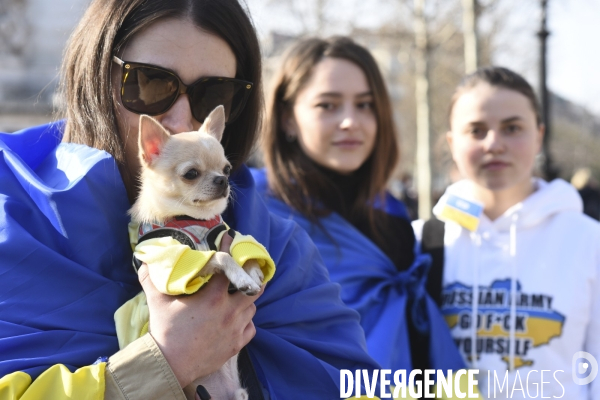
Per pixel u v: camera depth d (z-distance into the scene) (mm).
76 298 2283
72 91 2662
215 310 2229
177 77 2568
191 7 2607
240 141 3023
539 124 4250
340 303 2949
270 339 2602
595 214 12016
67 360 2170
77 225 2316
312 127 4270
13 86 22250
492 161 3926
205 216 2559
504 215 3951
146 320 2316
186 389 2377
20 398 1994
